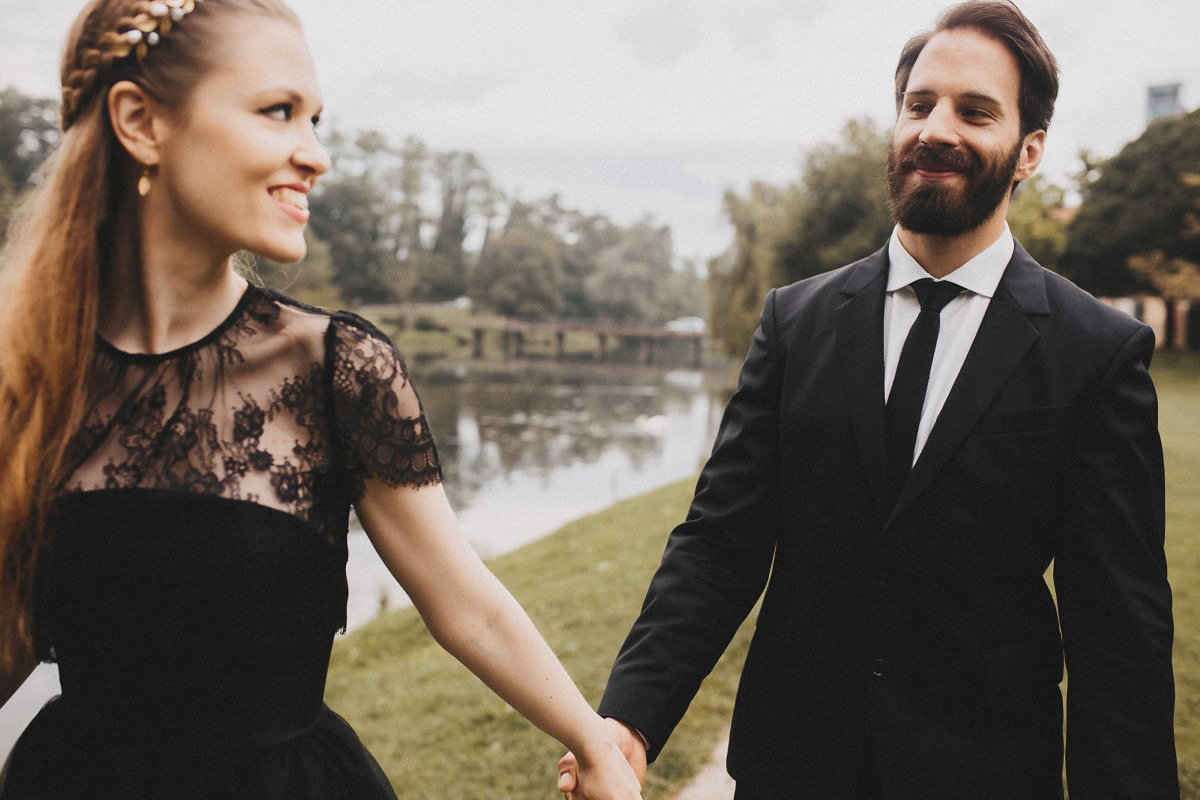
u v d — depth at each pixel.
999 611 1.64
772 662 1.80
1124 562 1.55
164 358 1.18
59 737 1.19
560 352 82.69
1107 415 1.59
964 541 1.63
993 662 1.63
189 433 1.16
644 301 98.88
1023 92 1.63
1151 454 1.59
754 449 1.86
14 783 1.21
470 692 4.94
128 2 1.11
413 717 4.69
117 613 1.14
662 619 1.82
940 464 1.62
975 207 1.64
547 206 115.38
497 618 1.30
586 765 1.35
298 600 1.20
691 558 1.86
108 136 1.15
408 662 6.14
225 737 1.17
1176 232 33.00
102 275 1.20
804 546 1.76
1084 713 1.54
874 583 1.68
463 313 88.50
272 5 1.16
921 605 1.65
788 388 1.81
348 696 5.27
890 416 1.69
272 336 1.22
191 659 1.15
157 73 1.10
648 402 47.28
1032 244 34.81
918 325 1.70
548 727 1.34
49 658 1.21
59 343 1.13
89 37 1.12
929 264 1.72
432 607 1.30
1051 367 1.62
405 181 93.69
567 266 104.00
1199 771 3.30
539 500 20.34
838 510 1.72
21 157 49.84
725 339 34.66
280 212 1.15
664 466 26.22
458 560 1.29
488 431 33.44
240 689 1.17
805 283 1.93
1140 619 1.52
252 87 1.12
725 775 3.70
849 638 1.71
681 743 3.95
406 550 1.29
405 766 4.06
